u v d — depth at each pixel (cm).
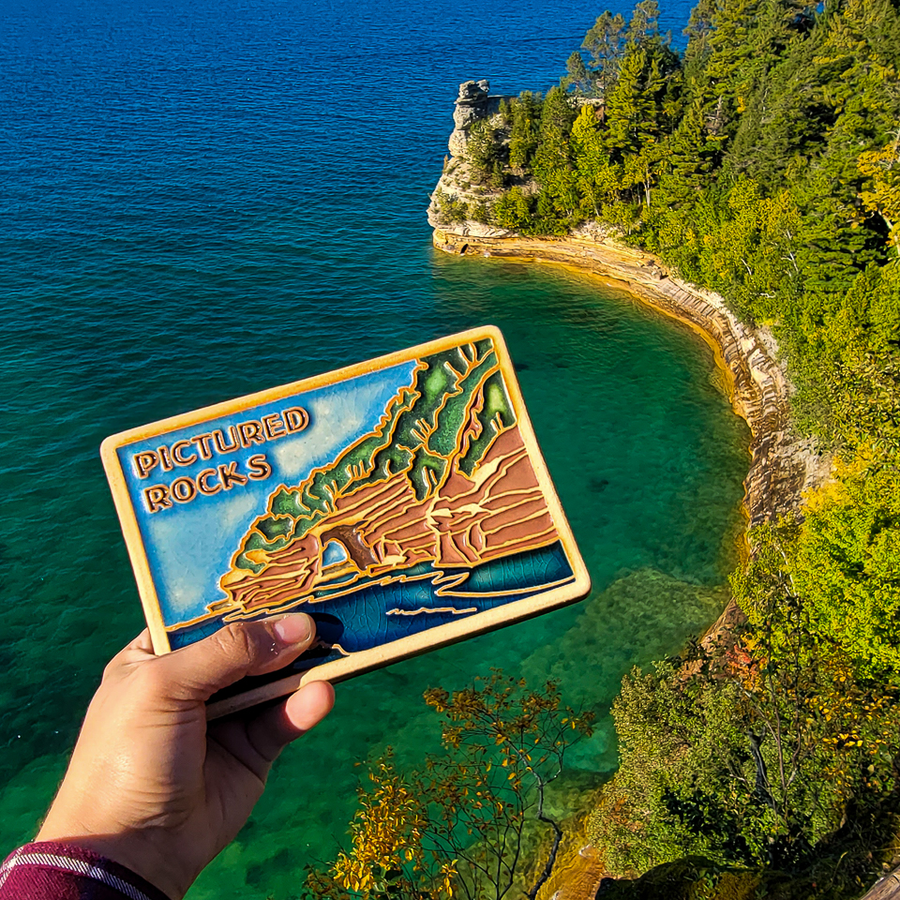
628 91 7475
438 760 3038
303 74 16575
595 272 7956
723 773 2297
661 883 2009
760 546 4012
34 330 6294
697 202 7062
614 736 3086
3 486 4622
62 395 5534
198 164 10481
